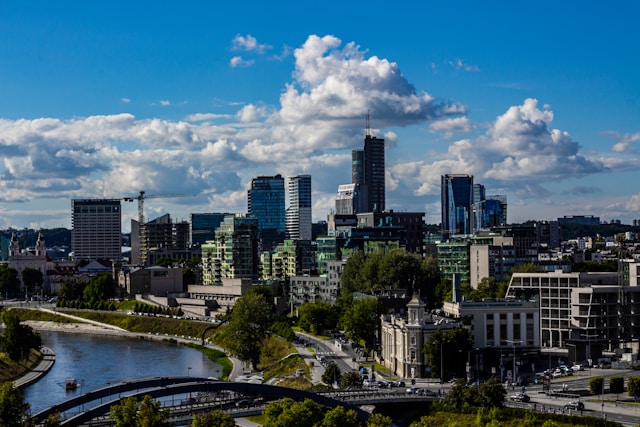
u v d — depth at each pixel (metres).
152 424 199.50
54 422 198.00
